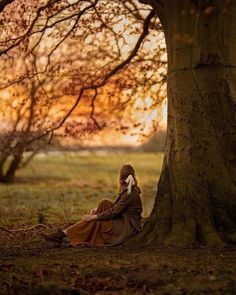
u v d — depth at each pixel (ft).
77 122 54.80
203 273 26.05
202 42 33.83
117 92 55.62
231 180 33.32
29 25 45.44
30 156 106.42
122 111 58.70
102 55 55.42
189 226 32.60
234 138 33.78
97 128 55.36
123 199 34.14
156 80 53.62
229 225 32.68
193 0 33.60
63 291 23.32
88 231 34.35
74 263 28.07
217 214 32.99
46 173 124.16
